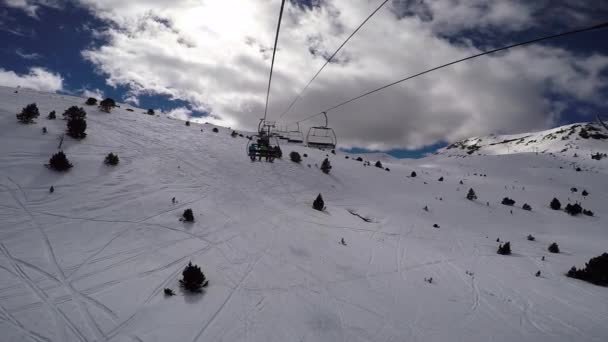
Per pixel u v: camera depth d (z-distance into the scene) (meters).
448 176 79.56
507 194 61.47
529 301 19.77
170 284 15.24
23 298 12.30
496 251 31.39
